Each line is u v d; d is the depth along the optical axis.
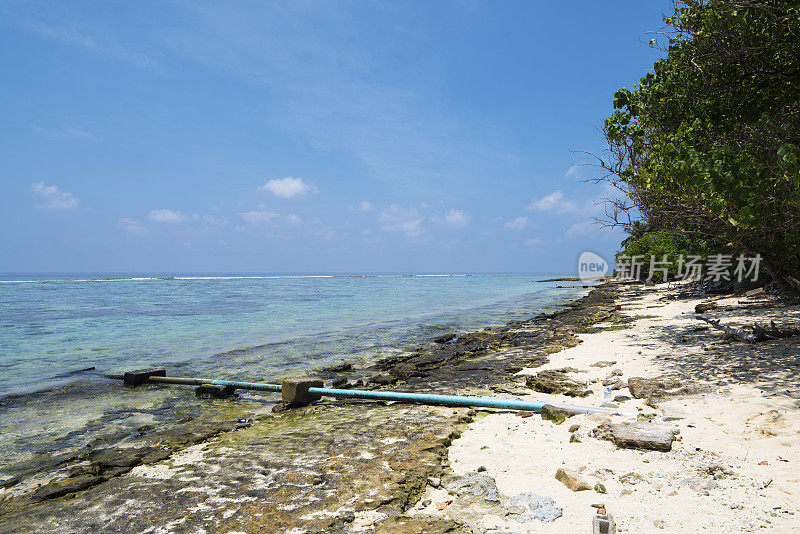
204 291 61.22
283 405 8.78
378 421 7.12
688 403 6.70
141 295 52.03
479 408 7.78
